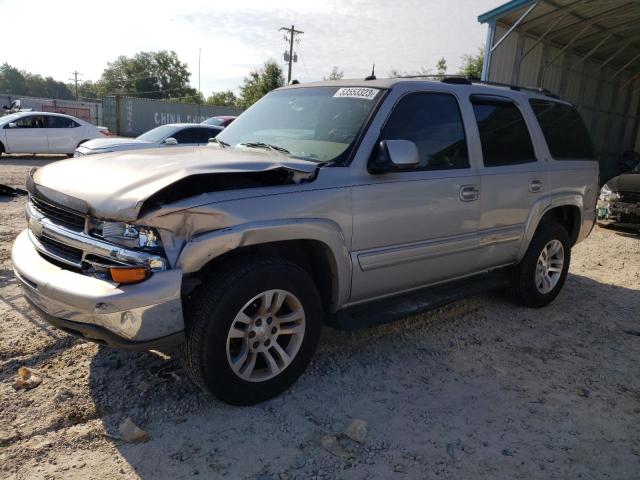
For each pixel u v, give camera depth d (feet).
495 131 14.53
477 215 13.69
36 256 10.12
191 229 8.89
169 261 8.77
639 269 22.76
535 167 15.55
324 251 10.82
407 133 12.22
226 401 9.90
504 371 12.41
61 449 8.77
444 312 16.12
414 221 12.15
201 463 8.60
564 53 53.26
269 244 10.59
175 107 128.77
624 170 59.06
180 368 11.30
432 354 13.10
